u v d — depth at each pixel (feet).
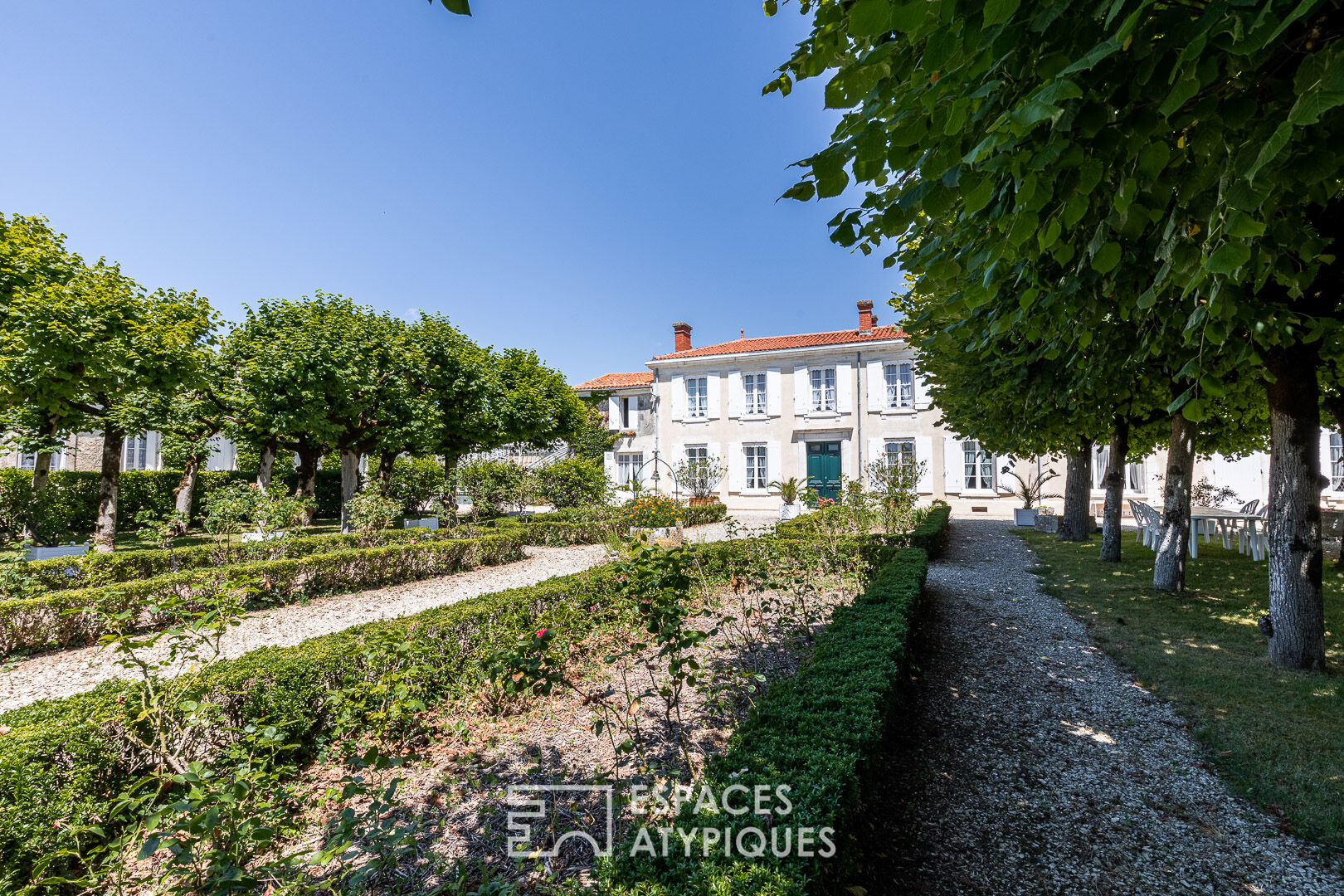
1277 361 14.82
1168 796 9.50
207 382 38.58
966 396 23.79
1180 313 11.05
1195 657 15.58
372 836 6.33
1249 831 8.60
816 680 9.89
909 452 60.34
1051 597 22.97
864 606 14.61
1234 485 51.98
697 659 14.51
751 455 67.97
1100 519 53.93
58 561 21.36
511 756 10.24
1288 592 14.80
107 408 34.40
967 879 7.69
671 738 10.59
